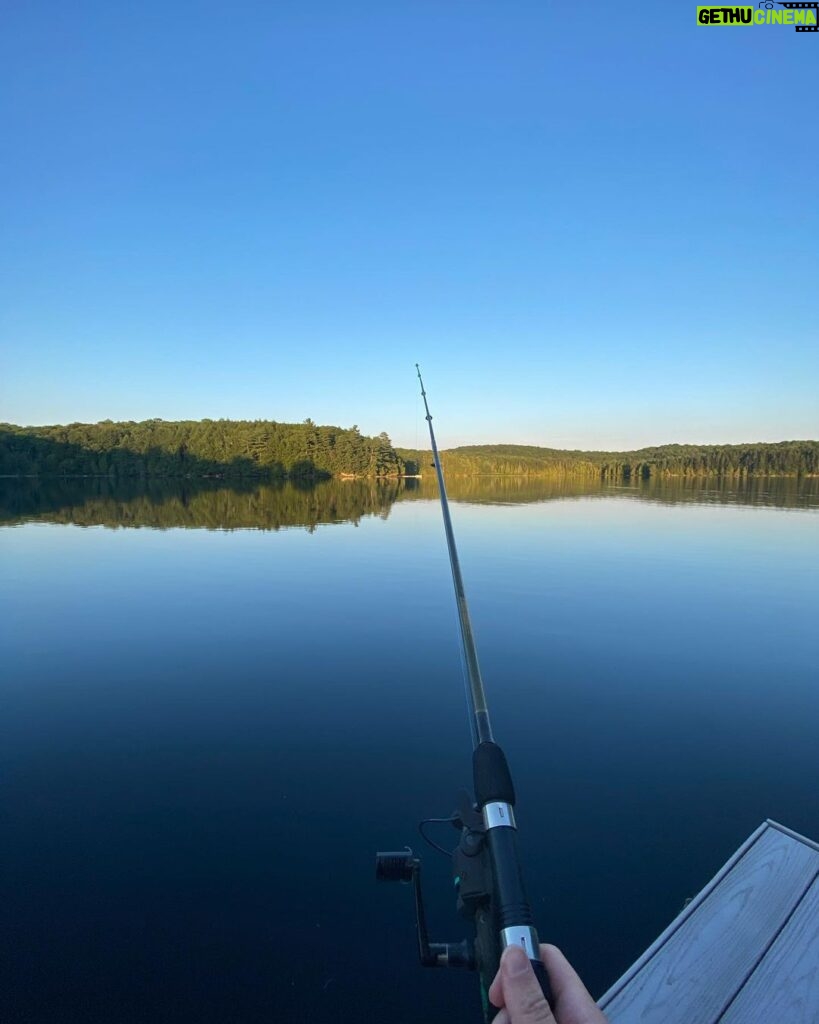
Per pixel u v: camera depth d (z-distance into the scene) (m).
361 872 3.58
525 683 6.14
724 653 6.89
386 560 12.45
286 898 3.40
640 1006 2.07
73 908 3.31
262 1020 2.74
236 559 12.57
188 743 4.98
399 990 2.91
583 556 12.71
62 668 6.59
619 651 7.00
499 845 1.19
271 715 5.46
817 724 5.20
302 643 7.37
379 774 4.53
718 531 16.34
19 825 3.96
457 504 25.91
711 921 2.38
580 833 3.85
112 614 8.60
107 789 4.34
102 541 14.98
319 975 2.97
